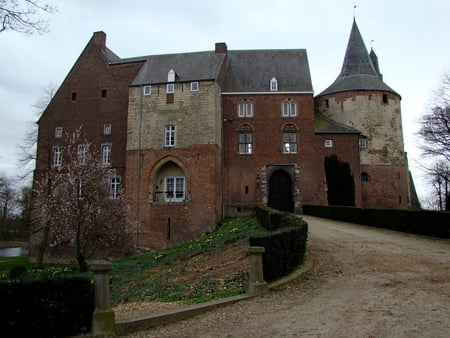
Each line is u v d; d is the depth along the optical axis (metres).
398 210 27.52
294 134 43.34
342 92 47.97
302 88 44.22
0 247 68.88
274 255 13.90
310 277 14.72
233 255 19.73
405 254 18.86
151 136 39.53
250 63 47.34
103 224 31.67
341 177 42.78
